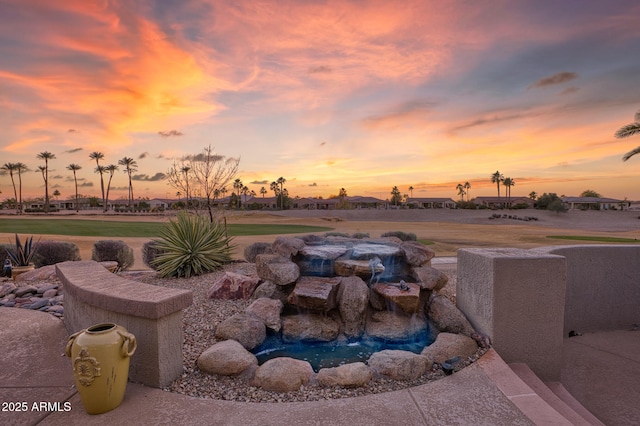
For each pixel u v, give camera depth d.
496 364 3.64
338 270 5.58
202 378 3.40
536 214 75.19
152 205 107.25
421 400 3.02
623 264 5.55
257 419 2.74
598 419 3.30
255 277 6.08
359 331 4.77
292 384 3.23
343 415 2.80
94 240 21.95
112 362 2.79
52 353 3.95
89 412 2.78
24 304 5.82
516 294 3.97
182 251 7.31
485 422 2.70
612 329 5.52
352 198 118.38
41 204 114.44
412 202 114.81
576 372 4.19
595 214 75.81
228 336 4.11
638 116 21.48
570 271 5.27
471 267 4.56
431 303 4.96
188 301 3.46
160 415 2.78
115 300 3.28
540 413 2.82
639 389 3.82
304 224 48.38
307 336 4.61
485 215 73.81
